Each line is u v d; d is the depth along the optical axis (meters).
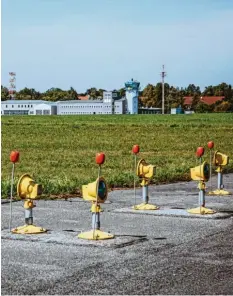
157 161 29.28
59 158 31.94
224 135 60.62
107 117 129.62
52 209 13.23
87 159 31.22
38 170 24.33
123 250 9.18
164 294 7.03
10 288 7.21
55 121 100.38
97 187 9.79
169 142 49.75
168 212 12.70
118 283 7.44
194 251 9.16
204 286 7.34
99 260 8.54
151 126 79.69
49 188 16.27
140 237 10.12
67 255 8.82
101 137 57.03
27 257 8.68
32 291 7.11
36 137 56.22
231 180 20.53
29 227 10.31
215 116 131.50
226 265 8.33
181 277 7.72
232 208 13.73
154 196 15.87
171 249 9.28
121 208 13.32
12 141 50.00
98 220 9.93
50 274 7.81
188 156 33.84
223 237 10.25
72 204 14.02
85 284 7.39
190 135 60.75
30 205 10.30
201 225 11.38
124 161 29.39
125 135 60.62
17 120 105.50
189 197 15.68
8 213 12.52
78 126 79.94
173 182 19.78
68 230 10.62
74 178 19.70
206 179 12.74
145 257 8.74
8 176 20.92
